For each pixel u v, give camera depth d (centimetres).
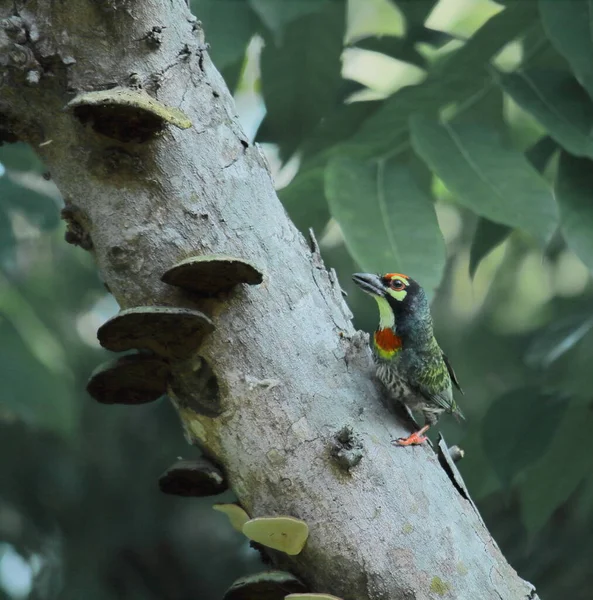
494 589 661
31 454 1602
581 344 1279
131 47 696
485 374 1614
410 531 659
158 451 1645
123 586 1616
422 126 945
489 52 1090
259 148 746
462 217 1694
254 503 690
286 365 693
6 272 1312
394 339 871
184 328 664
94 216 708
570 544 1312
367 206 888
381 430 693
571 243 909
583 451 1116
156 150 695
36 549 1565
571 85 1020
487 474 1174
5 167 1191
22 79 686
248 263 661
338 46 1152
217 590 1675
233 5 1045
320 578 666
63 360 1367
